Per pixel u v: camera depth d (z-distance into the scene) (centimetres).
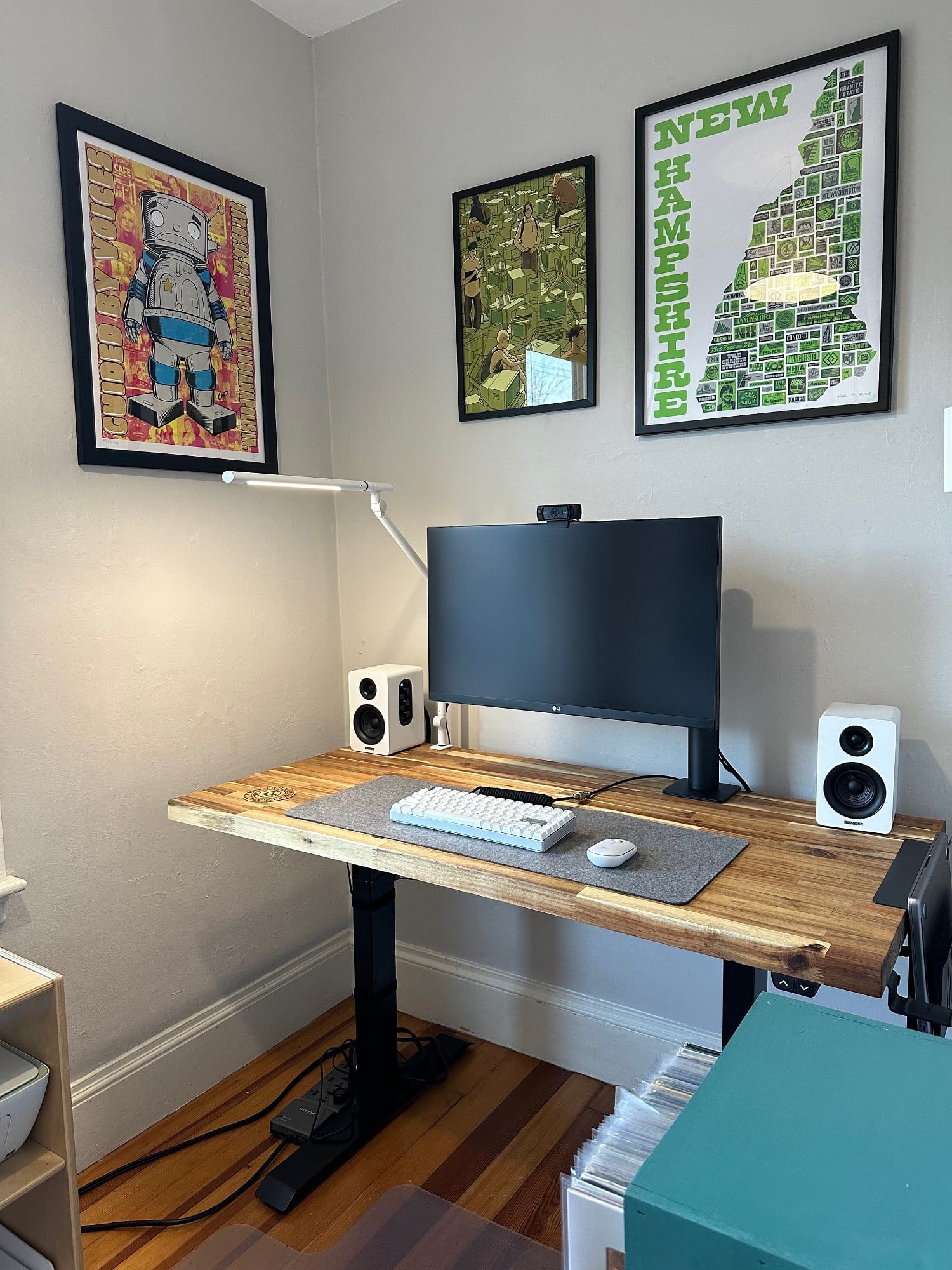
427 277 213
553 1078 205
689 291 176
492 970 219
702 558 159
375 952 182
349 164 223
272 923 221
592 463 194
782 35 164
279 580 221
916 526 159
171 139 190
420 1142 182
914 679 162
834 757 149
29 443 165
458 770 192
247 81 207
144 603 188
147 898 191
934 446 156
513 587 182
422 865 139
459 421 212
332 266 229
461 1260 138
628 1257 55
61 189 169
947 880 141
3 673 163
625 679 169
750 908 118
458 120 204
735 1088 64
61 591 172
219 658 206
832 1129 60
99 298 175
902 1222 52
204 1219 163
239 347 206
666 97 177
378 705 205
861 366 161
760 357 171
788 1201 53
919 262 155
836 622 169
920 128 152
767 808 162
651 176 178
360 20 216
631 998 199
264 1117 193
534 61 192
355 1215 162
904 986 167
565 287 192
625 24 180
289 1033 226
